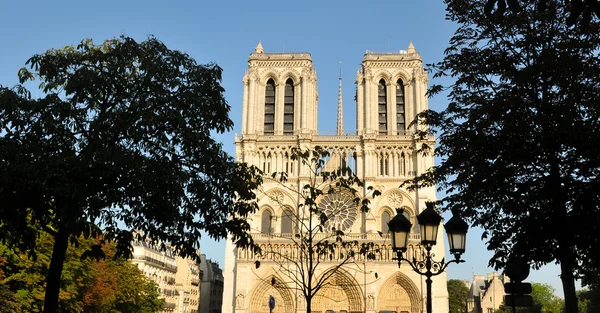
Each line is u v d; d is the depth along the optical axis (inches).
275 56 5054.1
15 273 2615.7
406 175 4704.7
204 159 1537.9
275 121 4933.6
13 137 1368.1
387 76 4987.7
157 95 1488.7
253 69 5019.7
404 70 4990.2
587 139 1190.9
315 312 4475.9
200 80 1588.3
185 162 1566.2
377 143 4781.0
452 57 1487.5
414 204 4635.8
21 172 1262.3
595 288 3993.6
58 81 1561.3
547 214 1266.0
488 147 1333.7
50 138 1405.0
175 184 1421.0
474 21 1476.4
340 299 4505.4
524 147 1283.2
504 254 1402.6
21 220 1373.0
